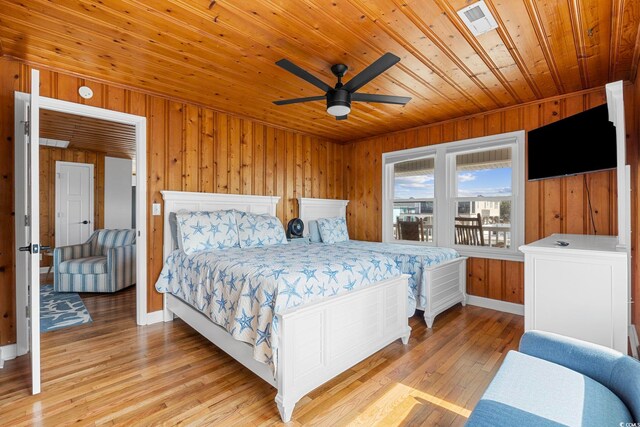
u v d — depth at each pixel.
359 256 2.68
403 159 4.59
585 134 2.71
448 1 1.83
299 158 4.75
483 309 3.71
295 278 1.96
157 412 1.81
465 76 2.82
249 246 3.42
